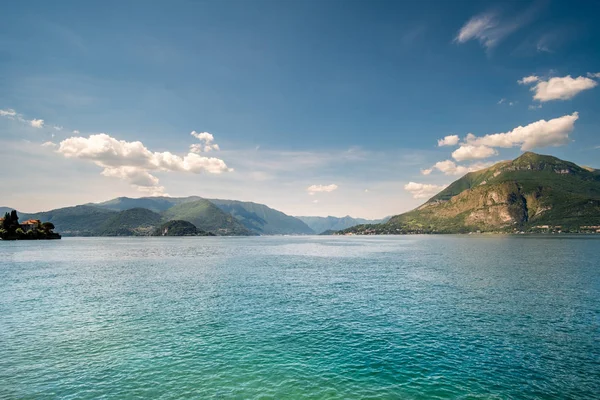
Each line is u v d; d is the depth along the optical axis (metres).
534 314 37.88
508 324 34.22
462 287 54.12
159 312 39.22
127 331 32.38
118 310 40.12
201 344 29.02
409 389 21.41
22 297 47.78
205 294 49.62
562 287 53.34
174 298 46.88
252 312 39.19
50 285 58.03
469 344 28.84
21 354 26.80
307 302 44.16
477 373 23.53
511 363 25.06
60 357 26.23
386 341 29.62
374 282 60.00
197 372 23.70
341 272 74.62
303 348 28.09
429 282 59.44
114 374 23.38
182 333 31.83
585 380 22.44
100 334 31.55
